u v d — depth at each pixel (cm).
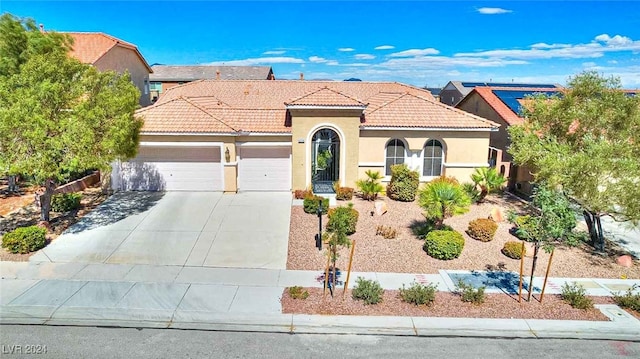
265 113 2370
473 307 1261
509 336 1139
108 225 1827
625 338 1139
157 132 2139
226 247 1653
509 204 2244
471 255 1623
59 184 2228
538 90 3070
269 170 2311
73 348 1054
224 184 2258
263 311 1220
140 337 1103
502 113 2675
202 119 2225
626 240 1841
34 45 2014
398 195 2211
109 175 2253
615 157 1547
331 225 1421
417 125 2284
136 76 3731
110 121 1673
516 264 1562
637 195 1431
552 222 1224
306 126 2223
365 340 1111
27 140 1545
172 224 1855
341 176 2309
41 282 1355
